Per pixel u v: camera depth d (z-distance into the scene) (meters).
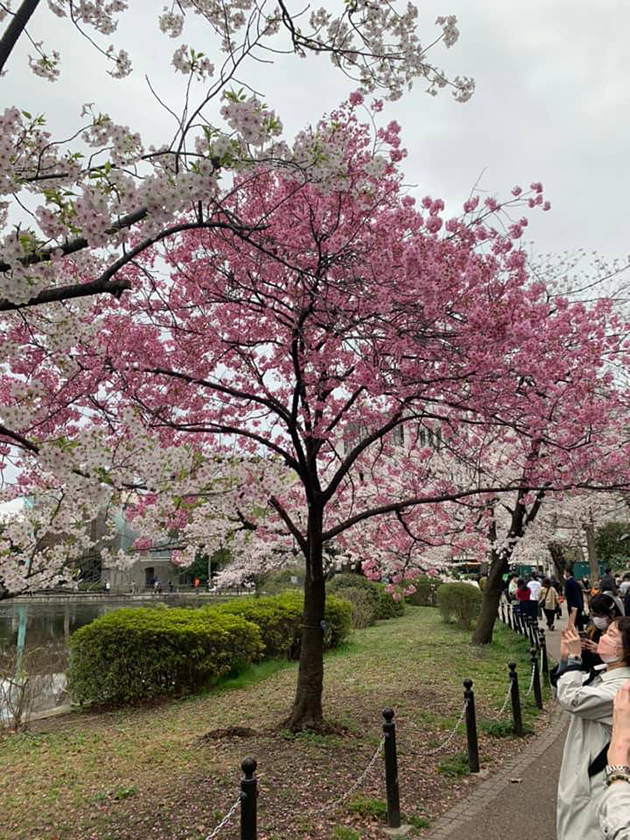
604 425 8.34
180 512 6.82
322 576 7.42
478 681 10.09
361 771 5.84
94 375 5.89
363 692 9.38
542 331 6.73
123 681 10.08
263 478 6.86
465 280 6.18
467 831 4.77
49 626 25.20
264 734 7.02
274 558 18.05
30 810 5.48
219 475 6.73
